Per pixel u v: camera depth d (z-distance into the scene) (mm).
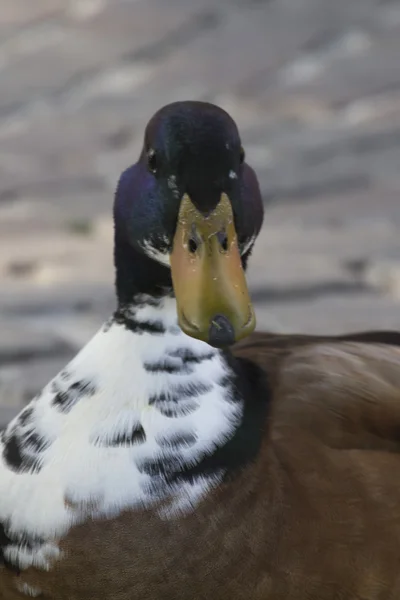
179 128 3152
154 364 3174
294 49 5656
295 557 3172
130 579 3168
